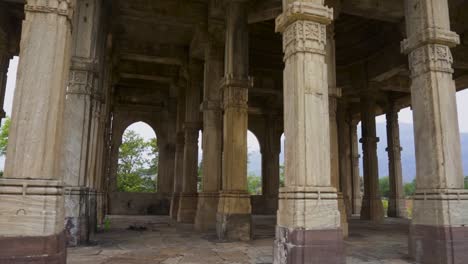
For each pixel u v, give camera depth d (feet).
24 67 18.40
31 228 17.02
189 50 64.13
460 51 53.98
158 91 86.28
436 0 27.04
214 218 45.34
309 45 21.84
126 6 49.32
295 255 19.43
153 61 65.41
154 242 34.47
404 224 57.62
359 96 72.43
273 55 70.64
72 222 32.22
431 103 25.88
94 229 40.37
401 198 76.59
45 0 19.19
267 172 90.38
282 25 23.26
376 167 66.74
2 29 47.11
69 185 32.76
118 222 56.59
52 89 18.57
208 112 48.06
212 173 46.60
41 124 18.04
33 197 17.28
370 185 66.49
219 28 49.42
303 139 20.83
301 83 21.42
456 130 25.82
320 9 22.30
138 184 122.93
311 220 19.92
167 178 81.66
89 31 35.60
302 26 22.06
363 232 45.14
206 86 48.75
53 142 18.26
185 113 63.31
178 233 42.11
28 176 17.49
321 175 20.77
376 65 64.49
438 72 26.22
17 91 18.15
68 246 31.50
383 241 36.40
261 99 91.25
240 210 37.37
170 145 81.56
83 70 34.91
